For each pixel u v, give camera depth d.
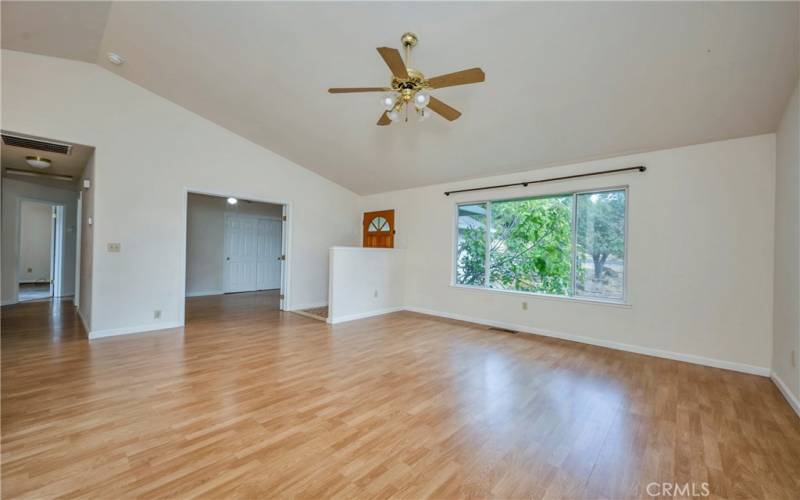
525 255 4.88
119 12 3.03
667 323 3.66
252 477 1.68
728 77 2.64
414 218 6.18
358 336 4.39
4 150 4.14
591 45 2.62
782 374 2.82
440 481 1.68
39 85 3.63
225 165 5.08
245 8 2.86
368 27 2.80
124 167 4.18
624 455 1.92
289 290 5.97
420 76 2.40
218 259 7.80
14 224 5.95
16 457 1.78
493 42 2.75
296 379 2.94
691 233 3.54
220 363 3.29
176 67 3.81
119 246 4.16
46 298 6.57
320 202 6.39
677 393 2.77
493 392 2.74
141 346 3.77
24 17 2.99
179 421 2.19
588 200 4.30
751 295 3.24
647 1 2.23
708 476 1.74
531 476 1.73
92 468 1.71
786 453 1.94
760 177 3.20
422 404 2.51
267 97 4.16
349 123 4.45
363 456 1.87
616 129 3.48
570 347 4.03
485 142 4.23
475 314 5.30
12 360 3.27
